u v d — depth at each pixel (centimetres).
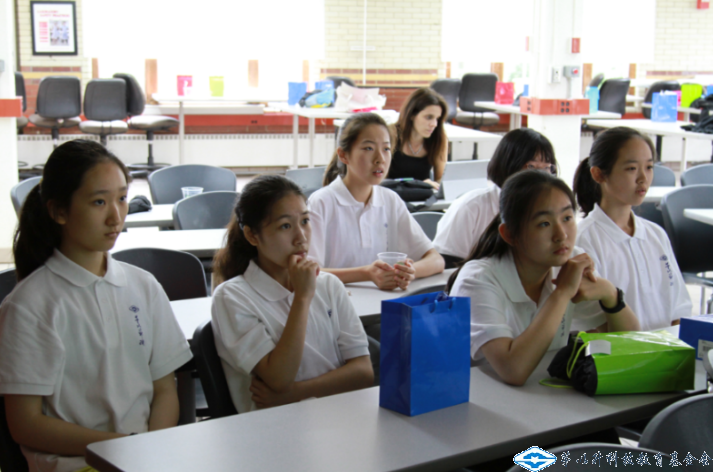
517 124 873
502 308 163
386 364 131
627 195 208
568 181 598
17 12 780
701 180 416
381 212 254
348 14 890
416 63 920
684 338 162
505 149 248
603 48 973
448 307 131
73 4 790
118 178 146
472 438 120
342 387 170
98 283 149
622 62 977
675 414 112
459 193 404
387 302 130
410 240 255
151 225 322
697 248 321
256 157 872
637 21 966
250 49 878
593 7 961
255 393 162
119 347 150
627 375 138
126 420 149
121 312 152
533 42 585
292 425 124
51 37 792
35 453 141
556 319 150
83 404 145
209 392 160
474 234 261
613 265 211
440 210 383
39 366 138
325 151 890
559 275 159
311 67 895
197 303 209
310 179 399
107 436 141
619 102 842
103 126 729
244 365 159
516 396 139
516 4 945
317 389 166
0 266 459
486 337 154
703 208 324
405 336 127
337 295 180
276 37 882
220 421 125
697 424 114
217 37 866
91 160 143
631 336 150
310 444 117
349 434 121
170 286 227
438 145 422
